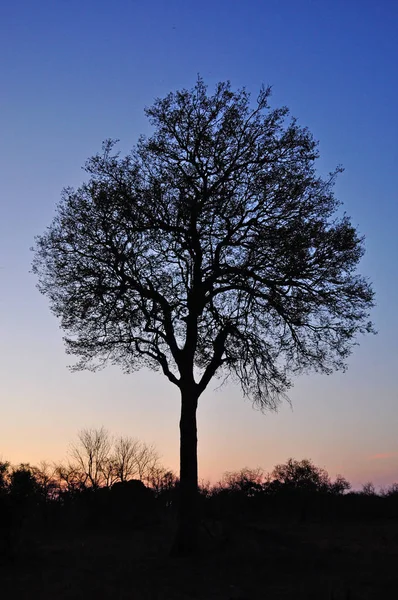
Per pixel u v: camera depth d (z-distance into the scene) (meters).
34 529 40.53
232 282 25.00
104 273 24.30
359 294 24.77
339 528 40.44
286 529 39.31
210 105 25.38
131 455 53.41
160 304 24.12
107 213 24.16
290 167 24.94
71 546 32.22
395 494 51.34
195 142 25.02
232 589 17.27
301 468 52.12
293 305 24.64
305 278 24.58
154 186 24.30
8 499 25.14
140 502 48.31
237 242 24.52
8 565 23.94
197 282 24.52
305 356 25.11
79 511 46.38
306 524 44.69
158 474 53.94
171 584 18.22
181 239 24.48
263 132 25.22
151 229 24.12
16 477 26.16
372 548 26.41
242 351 24.75
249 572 19.72
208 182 25.00
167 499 51.75
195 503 23.75
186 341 24.78
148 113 25.62
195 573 19.95
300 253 23.94
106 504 47.38
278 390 25.14
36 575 21.53
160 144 25.20
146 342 24.98
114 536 39.16
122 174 24.80
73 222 24.58
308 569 20.03
